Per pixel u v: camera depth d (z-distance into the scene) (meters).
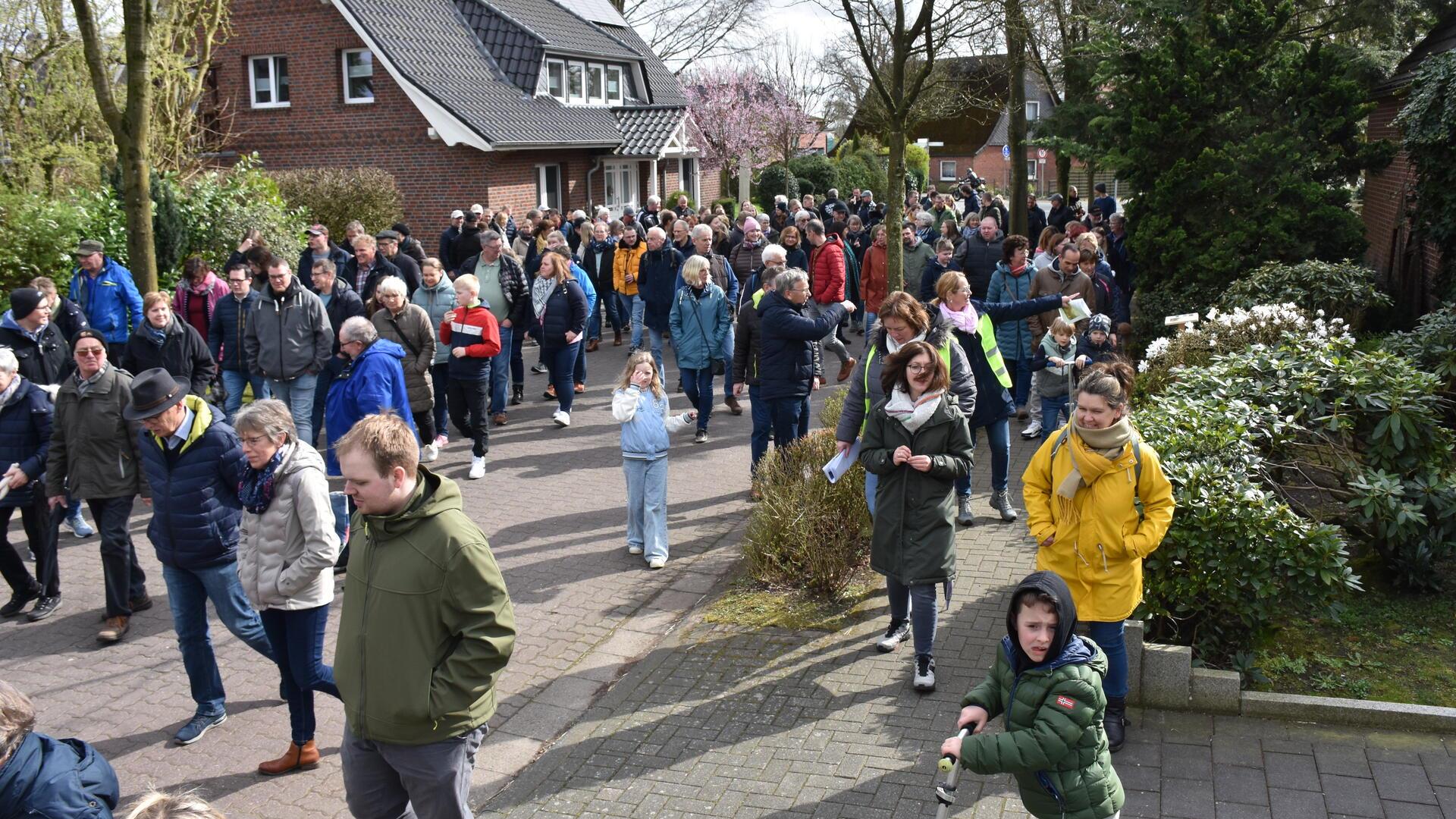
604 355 16.66
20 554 8.91
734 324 14.19
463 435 11.34
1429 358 9.91
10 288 14.38
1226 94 14.66
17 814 3.57
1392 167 16.41
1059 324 9.49
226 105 24.95
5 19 17.94
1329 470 7.09
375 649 4.07
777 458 8.83
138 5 10.95
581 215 20.30
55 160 18.23
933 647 6.41
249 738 5.96
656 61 37.66
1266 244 14.05
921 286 12.52
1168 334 14.02
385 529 4.09
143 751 5.84
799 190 37.53
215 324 10.45
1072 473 5.18
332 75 25.81
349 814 5.23
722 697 6.10
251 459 5.28
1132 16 19.98
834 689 6.11
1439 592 6.88
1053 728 3.71
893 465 5.96
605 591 7.74
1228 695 5.59
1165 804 4.89
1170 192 14.50
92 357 7.07
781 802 5.07
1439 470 6.94
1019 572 7.58
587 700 6.19
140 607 7.70
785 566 7.59
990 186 55.09
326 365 10.57
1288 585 5.83
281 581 5.21
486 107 25.83
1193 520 5.87
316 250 12.23
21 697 3.64
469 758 4.25
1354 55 18.50
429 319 10.70
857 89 28.05
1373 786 4.96
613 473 10.66
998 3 11.20
